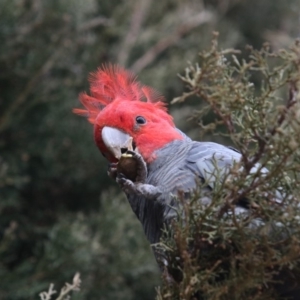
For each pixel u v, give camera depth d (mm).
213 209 5414
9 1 13188
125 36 16328
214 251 5578
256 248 5367
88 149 15039
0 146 13961
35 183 15266
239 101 5219
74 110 8102
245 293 5555
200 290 5492
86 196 15891
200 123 5586
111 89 8000
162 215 6551
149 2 16906
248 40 18891
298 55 5117
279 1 19094
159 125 7418
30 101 14023
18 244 14797
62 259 12383
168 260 5727
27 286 12297
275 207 5352
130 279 14359
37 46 13664
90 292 13109
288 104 5109
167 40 16484
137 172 6406
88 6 13938
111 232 13141
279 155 5148
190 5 17562
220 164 6457
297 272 5695
